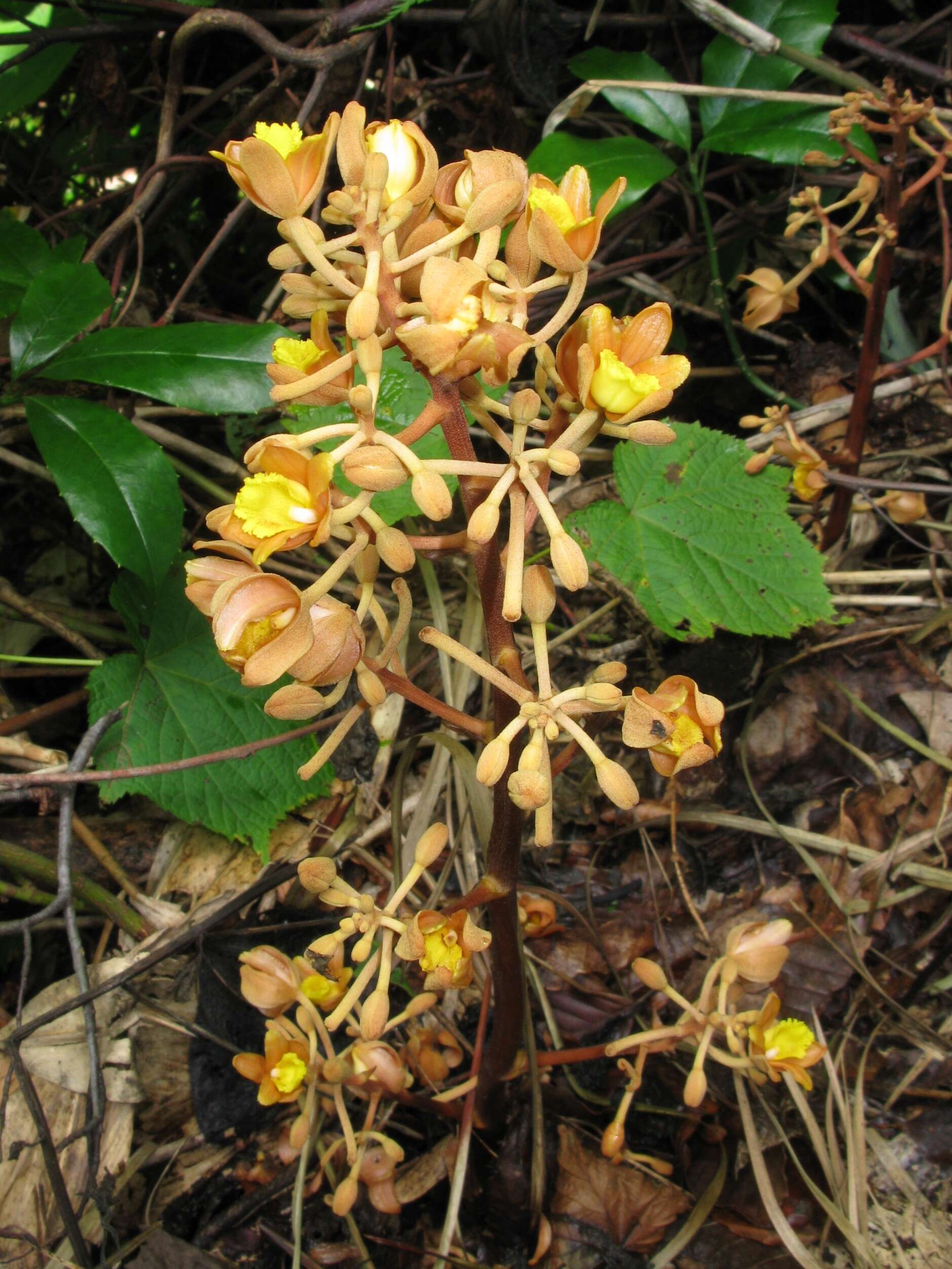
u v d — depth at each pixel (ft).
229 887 1.44
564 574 0.73
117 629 1.72
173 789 1.39
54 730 1.70
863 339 1.56
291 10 1.83
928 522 1.82
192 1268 1.17
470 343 0.70
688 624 1.67
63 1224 1.23
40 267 1.60
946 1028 1.38
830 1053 1.37
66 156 2.13
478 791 1.12
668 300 1.94
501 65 1.82
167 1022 1.32
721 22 1.66
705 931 1.43
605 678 0.79
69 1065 1.30
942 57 1.90
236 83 1.82
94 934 1.48
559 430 0.84
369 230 0.74
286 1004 1.08
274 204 0.74
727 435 1.59
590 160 1.68
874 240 1.89
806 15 1.70
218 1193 1.28
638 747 0.78
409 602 0.87
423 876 1.48
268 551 0.70
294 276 0.80
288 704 0.78
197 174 1.87
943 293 1.95
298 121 1.64
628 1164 1.27
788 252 2.01
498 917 1.02
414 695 0.90
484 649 1.62
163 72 2.04
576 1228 1.24
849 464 1.64
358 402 0.71
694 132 1.98
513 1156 1.27
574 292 0.78
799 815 1.58
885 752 1.62
